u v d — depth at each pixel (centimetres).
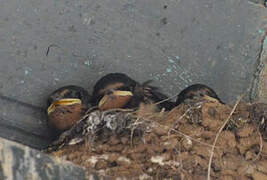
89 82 1106
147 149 930
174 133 949
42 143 1077
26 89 1074
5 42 1075
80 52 1106
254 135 955
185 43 1148
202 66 1153
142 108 1094
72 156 944
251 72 1173
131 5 1131
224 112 976
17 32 1080
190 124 966
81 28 1109
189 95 1084
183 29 1147
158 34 1139
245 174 915
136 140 945
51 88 1087
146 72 1132
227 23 1162
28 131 1073
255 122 966
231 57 1166
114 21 1123
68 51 1102
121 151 936
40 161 776
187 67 1148
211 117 972
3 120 1062
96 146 954
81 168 784
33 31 1087
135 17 1131
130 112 996
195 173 903
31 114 1075
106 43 1119
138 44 1131
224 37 1161
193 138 944
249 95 1170
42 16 1093
